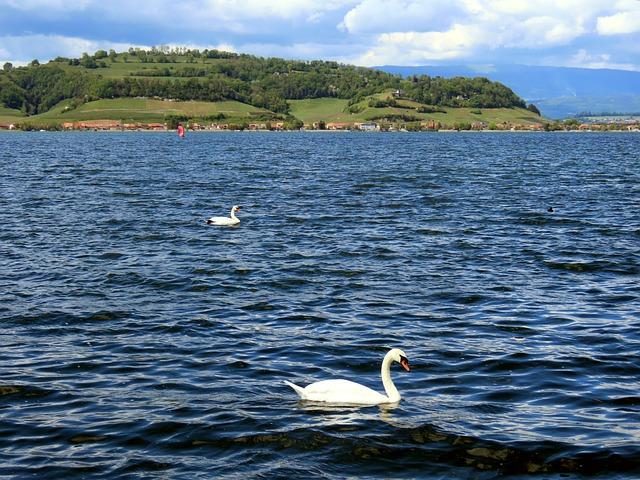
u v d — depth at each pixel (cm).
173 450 1479
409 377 1875
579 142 19062
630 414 1644
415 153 12838
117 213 4691
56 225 4184
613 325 2294
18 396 1744
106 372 1903
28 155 11731
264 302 2573
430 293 2686
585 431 1558
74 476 1381
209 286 2789
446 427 1572
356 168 8900
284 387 1803
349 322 2347
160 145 16088
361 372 1925
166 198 5553
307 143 17725
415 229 4066
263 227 4162
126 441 1516
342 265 3139
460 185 6612
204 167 9006
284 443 1503
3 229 4038
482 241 3684
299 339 2178
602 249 3456
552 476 1385
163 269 3061
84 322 2336
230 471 1398
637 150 14225
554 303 2548
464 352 2056
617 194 5847
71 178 7281
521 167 9125
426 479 1374
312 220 4419
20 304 2528
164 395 1750
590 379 1855
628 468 1411
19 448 1489
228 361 1989
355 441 1510
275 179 7269
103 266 3117
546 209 4888
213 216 4594
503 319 2366
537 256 3309
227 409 1662
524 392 1773
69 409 1670
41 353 2045
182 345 2119
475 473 1395
